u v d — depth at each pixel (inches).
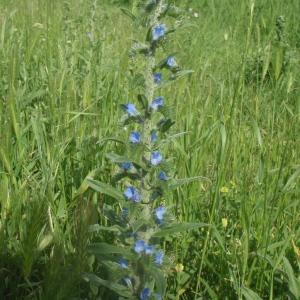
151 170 20.0
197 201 29.0
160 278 19.8
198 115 37.9
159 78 20.0
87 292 23.8
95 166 29.5
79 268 19.1
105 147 30.0
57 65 41.6
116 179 20.6
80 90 39.2
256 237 26.5
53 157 29.0
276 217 26.1
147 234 20.8
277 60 34.0
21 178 29.5
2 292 24.3
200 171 30.0
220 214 28.8
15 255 24.1
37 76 39.8
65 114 33.0
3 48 39.7
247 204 27.9
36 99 37.9
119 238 21.2
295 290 22.2
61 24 53.5
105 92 36.5
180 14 19.8
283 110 37.5
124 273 21.0
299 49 69.9
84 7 61.7
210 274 26.3
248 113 39.0
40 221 21.1
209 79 47.8
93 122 33.7
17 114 31.6
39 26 46.0
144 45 19.8
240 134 33.1
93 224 20.6
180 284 25.6
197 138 31.7
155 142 20.7
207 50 59.2
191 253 27.2
